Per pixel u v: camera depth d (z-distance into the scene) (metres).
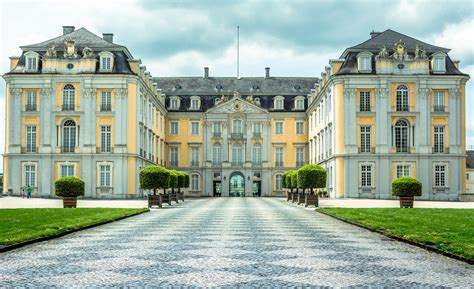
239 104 86.88
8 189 63.25
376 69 63.69
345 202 51.62
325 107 70.62
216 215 30.86
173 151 87.44
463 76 64.12
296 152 87.38
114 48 64.00
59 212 29.67
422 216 27.09
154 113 76.06
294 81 91.69
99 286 9.89
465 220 24.12
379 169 63.44
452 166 64.06
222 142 86.81
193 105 87.88
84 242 16.58
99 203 47.94
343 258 13.25
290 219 27.42
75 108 62.91
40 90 63.25
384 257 13.48
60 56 63.03
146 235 18.67
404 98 64.31
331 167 66.69
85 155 62.50
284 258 13.17
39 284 10.06
